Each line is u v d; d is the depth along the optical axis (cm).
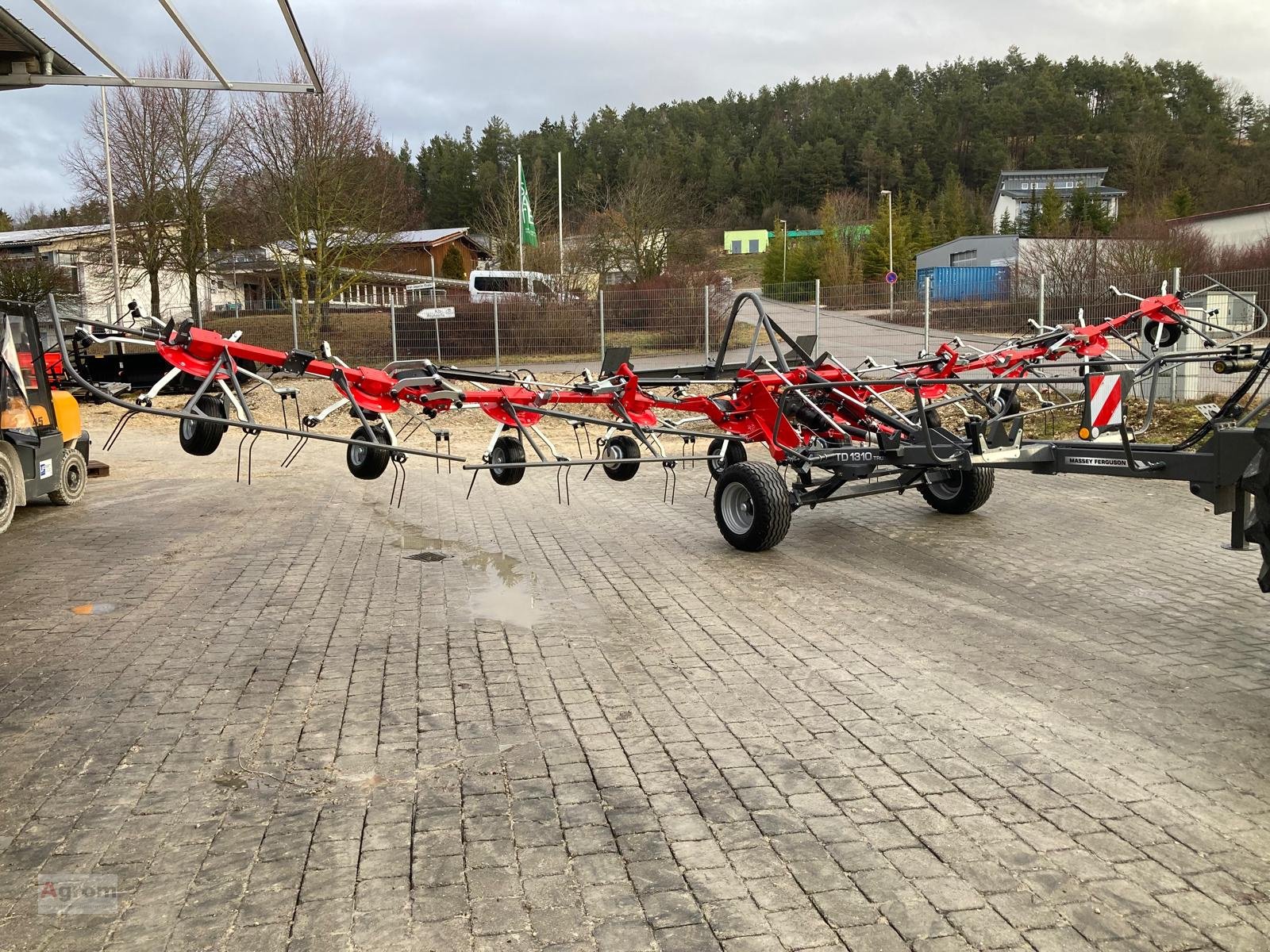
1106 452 626
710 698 490
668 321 2234
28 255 3522
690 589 701
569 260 3441
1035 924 300
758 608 650
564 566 777
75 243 3581
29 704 485
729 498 827
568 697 494
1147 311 959
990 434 911
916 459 741
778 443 849
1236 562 747
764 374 887
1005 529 888
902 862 336
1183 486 1093
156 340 625
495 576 748
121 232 3069
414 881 328
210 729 455
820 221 7544
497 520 977
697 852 344
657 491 1148
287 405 1981
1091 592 676
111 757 425
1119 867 331
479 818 370
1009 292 1978
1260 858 335
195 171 2975
